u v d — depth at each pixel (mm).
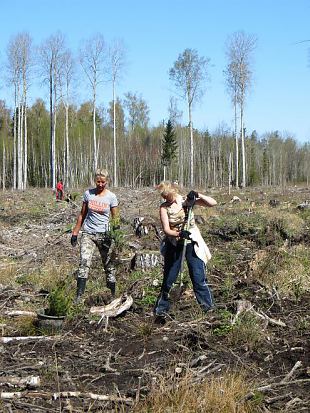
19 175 45000
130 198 25953
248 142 89562
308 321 6398
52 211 19391
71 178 59562
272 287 7699
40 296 7668
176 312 6613
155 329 6090
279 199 24047
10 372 4828
